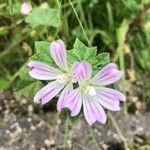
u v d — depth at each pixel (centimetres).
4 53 13
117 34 13
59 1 13
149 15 13
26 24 13
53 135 12
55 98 13
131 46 14
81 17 13
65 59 9
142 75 14
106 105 10
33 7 13
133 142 13
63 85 10
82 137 12
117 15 14
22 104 13
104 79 9
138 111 13
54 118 13
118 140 12
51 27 13
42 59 10
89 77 9
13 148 12
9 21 13
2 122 13
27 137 12
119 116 13
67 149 12
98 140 12
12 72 13
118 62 13
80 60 10
